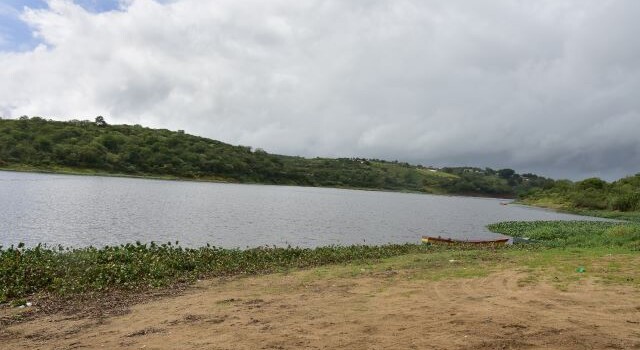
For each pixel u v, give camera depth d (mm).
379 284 13312
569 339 7613
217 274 16047
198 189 100938
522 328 8289
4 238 29094
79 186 80688
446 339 7707
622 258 16750
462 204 128625
